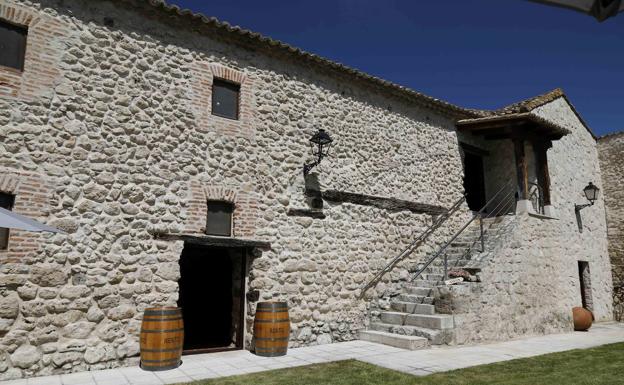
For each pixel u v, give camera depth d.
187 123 7.21
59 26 6.31
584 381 5.48
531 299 9.91
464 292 8.29
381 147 9.77
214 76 7.66
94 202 6.24
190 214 7.02
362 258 8.96
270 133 8.09
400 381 5.43
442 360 6.68
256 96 8.07
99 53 6.58
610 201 14.90
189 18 7.29
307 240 8.22
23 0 6.07
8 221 4.10
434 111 11.02
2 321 5.41
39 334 5.64
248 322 7.48
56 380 5.42
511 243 9.72
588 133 14.60
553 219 11.31
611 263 14.41
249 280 7.59
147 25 7.09
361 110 9.59
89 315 6.00
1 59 5.89
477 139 12.14
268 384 5.29
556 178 12.23
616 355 7.30
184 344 8.16
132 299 6.36
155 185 6.78
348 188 9.02
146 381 5.42
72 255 5.98
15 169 5.72
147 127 6.84
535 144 11.30
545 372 5.95
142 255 6.52
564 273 11.40
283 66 8.54
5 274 5.50
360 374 5.78
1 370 5.34
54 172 5.99
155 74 7.04
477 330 8.36
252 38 7.91
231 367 6.23
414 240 9.94
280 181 8.06
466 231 10.98
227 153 7.54
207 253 9.05
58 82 6.19
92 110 6.40
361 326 8.70
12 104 5.82
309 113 8.71
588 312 11.26
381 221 9.41
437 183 10.73
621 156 14.84
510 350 7.65
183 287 9.42
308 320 7.98
